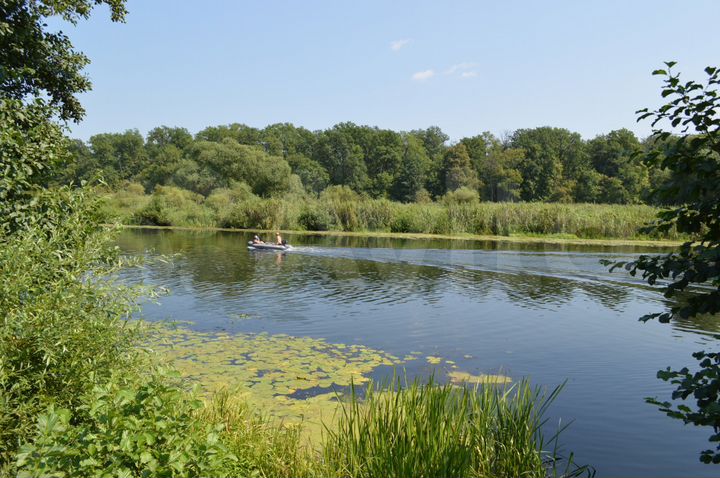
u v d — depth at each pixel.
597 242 32.06
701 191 2.87
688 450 5.91
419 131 131.38
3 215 5.75
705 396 2.71
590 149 93.25
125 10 12.34
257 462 4.65
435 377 8.20
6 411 3.64
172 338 10.06
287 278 18.20
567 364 9.09
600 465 5.54
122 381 4.39
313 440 5.60
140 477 3.01
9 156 6.26
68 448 2.89
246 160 62.59
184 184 61.28
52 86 11.68
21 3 10.47
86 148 110.19
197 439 3.49
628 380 8.27
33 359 4.19
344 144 103.56
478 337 10.85
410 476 4.46
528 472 4.89
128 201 50.94
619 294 16.16
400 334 11.02
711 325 12.16
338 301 14.43
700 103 2.80
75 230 5.09
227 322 11.69
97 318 4.48
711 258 2.65
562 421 6.68
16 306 4.15
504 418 5.32
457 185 82.69
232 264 21.41
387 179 101.44
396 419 4.88
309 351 9.47
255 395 7.10
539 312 13.47
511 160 82.94
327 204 41.66
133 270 19.14
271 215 42.75
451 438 4.85
